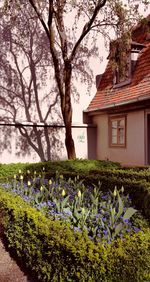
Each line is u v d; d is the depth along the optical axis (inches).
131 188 257.3
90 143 656.4
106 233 158.1
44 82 616.1
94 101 652.1
